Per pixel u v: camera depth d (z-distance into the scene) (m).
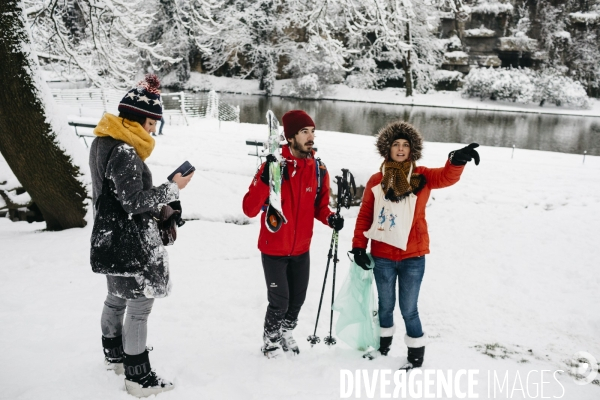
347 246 6.04
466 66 37.22
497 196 8.23
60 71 9.73
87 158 6.31
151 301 2.55
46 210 6.21
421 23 33.56
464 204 7.84
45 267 4.82
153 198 2.31
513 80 33.72
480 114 29.86
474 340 3.86
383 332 3.23
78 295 4.11
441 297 4.72
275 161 2.78
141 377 2.54
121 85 9.55
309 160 2.99
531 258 5.79
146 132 2.46
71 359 2.92
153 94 2.45
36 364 2.84
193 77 38.03
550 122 27.33
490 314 4.38
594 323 4.18
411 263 3.00
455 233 6.66
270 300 3.05
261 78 36.53
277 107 29.50
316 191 3.00
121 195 2.30
